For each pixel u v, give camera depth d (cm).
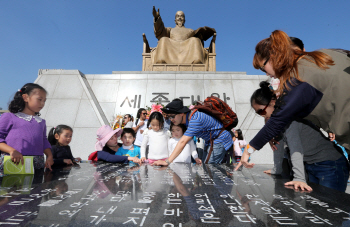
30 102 271
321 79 156
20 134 259
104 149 401
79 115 747
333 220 104
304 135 213
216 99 350
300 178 181
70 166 307
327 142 209
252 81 895
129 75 916
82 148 679
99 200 133
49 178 209
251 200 138
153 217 105
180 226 95
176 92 875
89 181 194
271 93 210
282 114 164
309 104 163
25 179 203
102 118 746
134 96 866
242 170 276
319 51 169
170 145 412
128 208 118
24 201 129
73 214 107
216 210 117
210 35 1245
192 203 130
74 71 860
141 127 550
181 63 1061
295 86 159
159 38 1221
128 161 361
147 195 147
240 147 659
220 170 274
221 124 351
